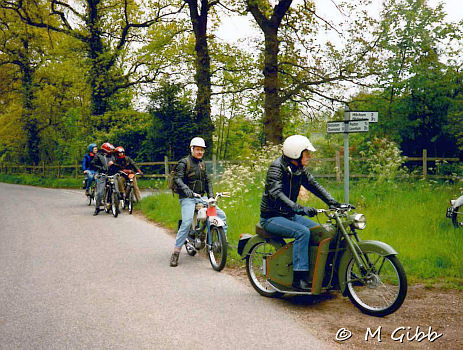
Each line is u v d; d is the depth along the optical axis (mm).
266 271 4887
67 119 33312
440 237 6957
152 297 4941
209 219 6176
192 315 4348
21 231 9516
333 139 20000
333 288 4520
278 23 21188
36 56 33656
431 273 5465
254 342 3670
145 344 3664
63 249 7598
